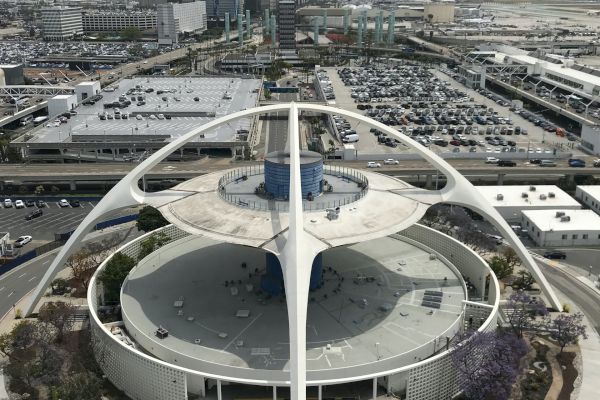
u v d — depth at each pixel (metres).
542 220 121.62
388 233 75.25
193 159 176.75
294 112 85.88
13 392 72.31
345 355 69.25
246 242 72.44
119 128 194.75
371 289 85.06
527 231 123.94
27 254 111.88
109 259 93.00
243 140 180.00
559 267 107.81
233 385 69.31
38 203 143.88
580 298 96.00
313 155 87.44
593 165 161.50
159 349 71.00
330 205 81.56
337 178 94.12
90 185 156.25
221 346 71.00
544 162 164.75
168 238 104.56
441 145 183.00
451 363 69.38
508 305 89.00
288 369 66.12
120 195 84.81
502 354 71.12
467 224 119.25
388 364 68.12
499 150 175.88
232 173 97.12
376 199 85.00
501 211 129.12
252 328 74.94
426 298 82.62
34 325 79.94
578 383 73.62
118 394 72.06
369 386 69.62
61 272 106.06
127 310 79.44
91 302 82.00
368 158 172.12
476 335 71.25
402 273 90.38
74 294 96.56
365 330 74.56
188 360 68.00
